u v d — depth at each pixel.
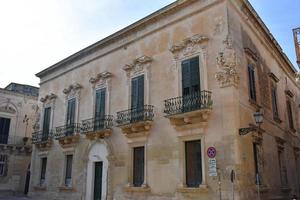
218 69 15.72
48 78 29.52
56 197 24.22
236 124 14.58
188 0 17.89
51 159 26.03
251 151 15.66
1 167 34.00
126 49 21.64
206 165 15.12
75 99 24.98
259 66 19.34
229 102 14.93
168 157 16.89
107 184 20.16
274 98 21.67
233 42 15.89
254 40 19.22
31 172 28.25
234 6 17.05
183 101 16.56
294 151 24.22
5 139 34.97
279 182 19.08
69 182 23.64
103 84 22.67
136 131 18.78
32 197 27.05
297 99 28.70
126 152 19.41
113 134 20.69
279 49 23.72
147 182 17.61
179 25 18.45
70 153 23.91
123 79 21.20
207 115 15.44
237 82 15.34
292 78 27.97
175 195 16.08
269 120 19.45
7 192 33.28
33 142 28.64
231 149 14.34
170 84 17.91
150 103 18.72
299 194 23.19
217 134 15.04
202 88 16.14
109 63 22.78
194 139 15.91
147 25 20.41
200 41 16.80
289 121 24.61
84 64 25.22
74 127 23.84
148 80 19.19
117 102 21.11
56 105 27.34
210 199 14.57
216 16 16.62
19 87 40.19
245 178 14.34
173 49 17.98
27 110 37.44
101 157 21.16
